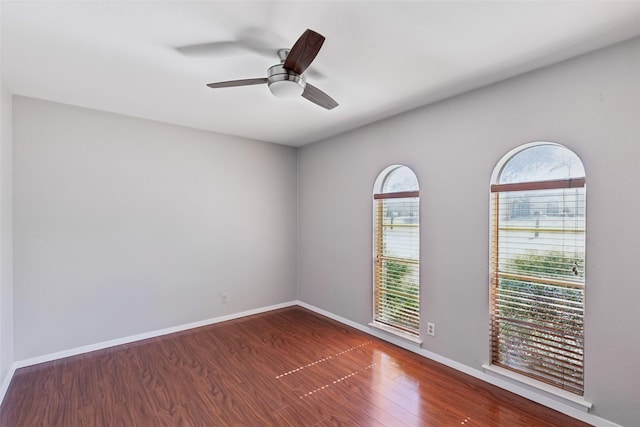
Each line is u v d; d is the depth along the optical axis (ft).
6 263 8.18
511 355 7.97
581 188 6.89
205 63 7.00
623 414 6.13
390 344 10.61
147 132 11.07
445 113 9.09
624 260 6.11
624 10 5.13
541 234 7.50
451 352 9.01
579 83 6.64
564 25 5.57
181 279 11.87
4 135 8.04
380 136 11.10
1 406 7.23
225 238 12.98
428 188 9.55
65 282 9.66
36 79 7.82
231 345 10.55
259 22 5.50
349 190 12.46
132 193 10.80
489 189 8.14
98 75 7.59
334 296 13.17
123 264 10.66
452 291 8.97
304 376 8.55
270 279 14.35
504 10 5.15
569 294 7.04
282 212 14.73
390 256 11.11
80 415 6.93
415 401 7.41
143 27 5.63
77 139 9.81
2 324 7.72
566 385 7.06
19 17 5.30
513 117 7.66
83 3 4.95
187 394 7.72
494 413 6.95
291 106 9.71
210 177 12.54
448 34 5.86
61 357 9.56
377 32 5.80
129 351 10.06
